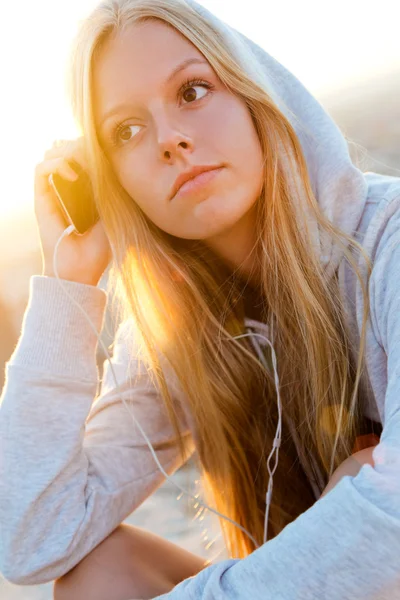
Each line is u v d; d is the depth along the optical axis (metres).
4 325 4.66
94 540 1.54
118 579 1.49
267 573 1.02
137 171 1.53
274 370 1.56
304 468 1.68
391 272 1.33
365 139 9.59
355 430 1.55
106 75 1.50
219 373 1.73
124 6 1.49
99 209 1.65
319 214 1.51
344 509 0.98
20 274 6.64
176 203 1.49
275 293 1.60
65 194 1.67
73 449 1.55
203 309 1.70
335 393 1.54
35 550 1.49
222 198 1.46
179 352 1.71
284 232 1.54
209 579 1.09
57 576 1.50
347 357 1.52
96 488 1.58
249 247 1.64
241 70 1.48
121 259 1.66
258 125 1.51
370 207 1.50
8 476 1.51
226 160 1.45
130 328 1.80
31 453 1.52
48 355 1.58
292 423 1.68
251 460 1.76
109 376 1.81
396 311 1.25
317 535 0.99
